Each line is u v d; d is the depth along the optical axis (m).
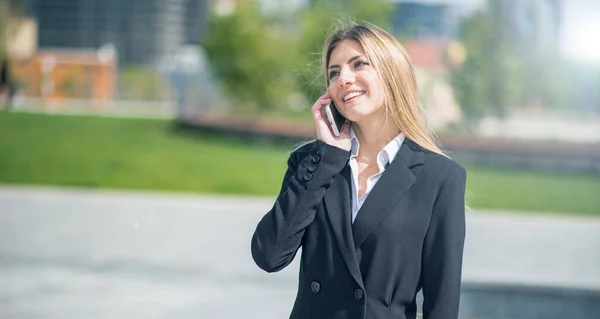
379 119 2.24
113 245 8.25
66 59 37.41
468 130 22.58
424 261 2.08
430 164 2.15
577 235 9.71
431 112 22.52
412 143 2.22
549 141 21.88
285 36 24.73
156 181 16.66
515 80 22.38
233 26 24.44
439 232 2.06
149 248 8.14
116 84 39.75
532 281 6.66
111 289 6.40
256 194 15.44
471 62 22.27
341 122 2.30
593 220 11.21
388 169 2.15
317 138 2.27
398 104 2.19
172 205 11.13
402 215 2.09
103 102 38.25
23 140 22.97
